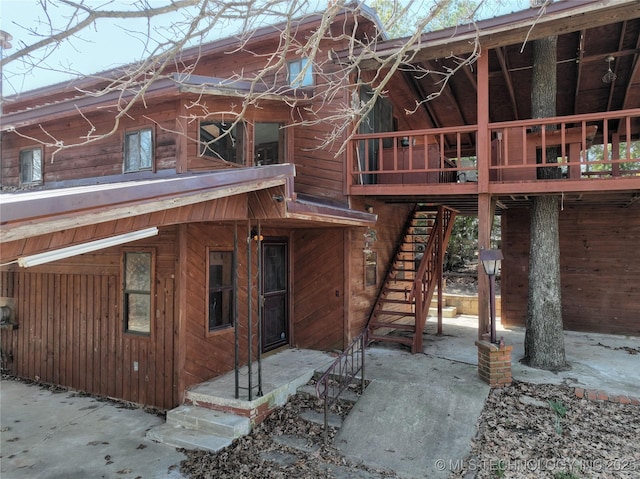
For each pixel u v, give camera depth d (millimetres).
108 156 7004
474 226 16938
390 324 7398
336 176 7160
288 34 3586
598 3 5113
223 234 6098
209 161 6484
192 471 4074
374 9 7027
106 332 6156
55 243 2346
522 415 4719
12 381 6941
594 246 8977
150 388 5664
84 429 5039
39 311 6945
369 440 4520
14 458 4355
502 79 8336
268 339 7070
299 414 5148
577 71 7844
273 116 7277
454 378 5734
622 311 8719
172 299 5477
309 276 7492
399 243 9453
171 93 5824
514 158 6762
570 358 6773
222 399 5039
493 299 5621
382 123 8547
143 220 3020
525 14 5531
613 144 9281
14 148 8258
